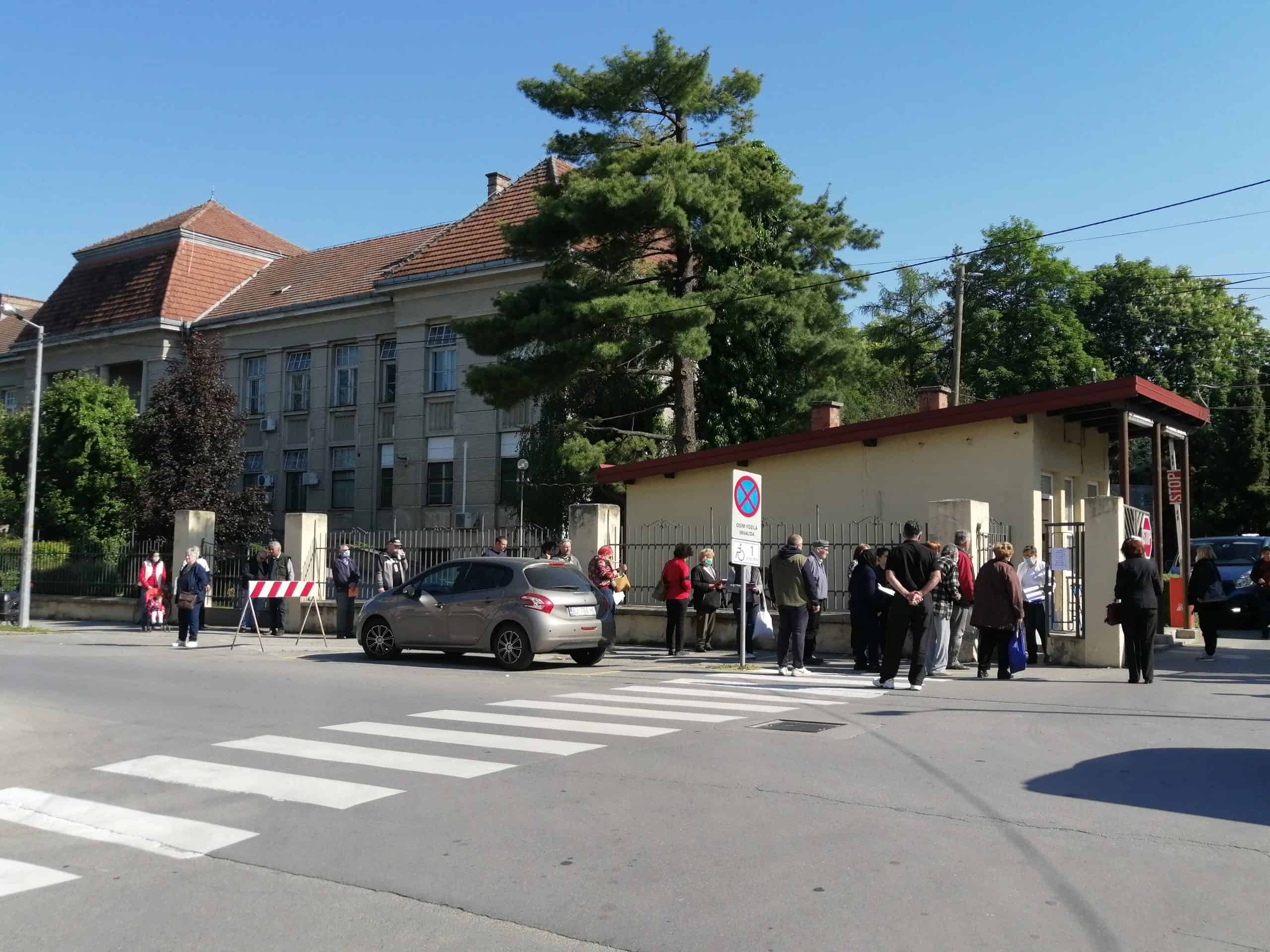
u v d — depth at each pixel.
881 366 35.22
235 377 44.00
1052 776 7.91
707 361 29.52
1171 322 48.72
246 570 25.69
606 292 25.83
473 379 26.23
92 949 4.91
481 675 15.15
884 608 15.43
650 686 13.70
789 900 5.29
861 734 9.74
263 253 50.19
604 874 5.76
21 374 51.09
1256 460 44.34
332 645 21.16
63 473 34.22
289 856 6.27
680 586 17.92
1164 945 4.67
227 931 5.10
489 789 7.72
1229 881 5.50
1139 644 13.48
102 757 9.29
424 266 38.56
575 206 25.09
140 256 48.41
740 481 15.82
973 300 48.44
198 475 31.67
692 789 7.59
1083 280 48.16
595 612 16.23
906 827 6.55
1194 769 8.15
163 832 6.86
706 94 27.36
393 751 9.18
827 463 20.95
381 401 40.09
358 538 24.69
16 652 19.78
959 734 9.73
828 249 28.77
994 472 19.05
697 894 5.41
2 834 6.93
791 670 14.77
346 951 4.82
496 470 36.38
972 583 15.17
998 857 5.92
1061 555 16.02
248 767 8.65
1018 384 45.19
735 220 25.69
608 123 27.34
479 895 5.48
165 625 27.12
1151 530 20.28
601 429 28.16
